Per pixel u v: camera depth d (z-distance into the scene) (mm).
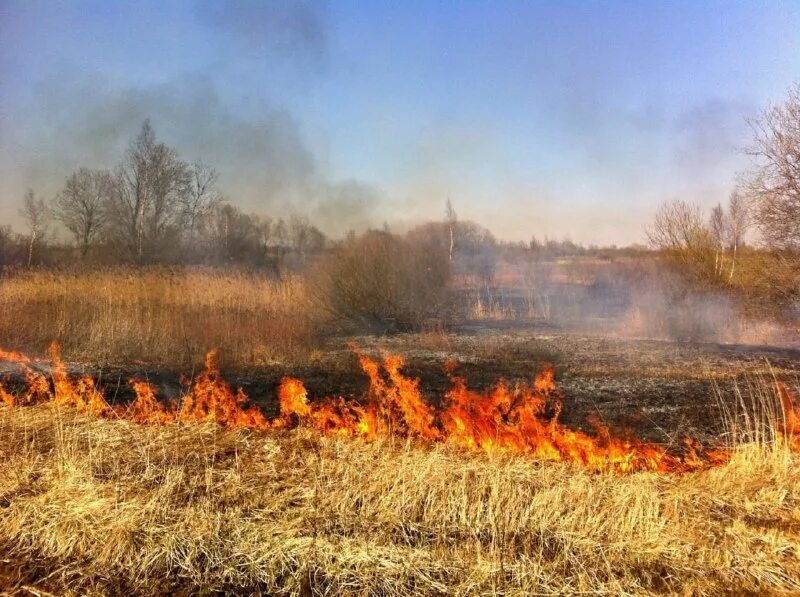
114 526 4332
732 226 19062
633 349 13969
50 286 15930
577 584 3822
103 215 27750
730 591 3814
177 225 26938
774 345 15062
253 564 4000
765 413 7582
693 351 13664
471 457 5809
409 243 19141
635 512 4520
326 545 4125
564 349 13977
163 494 4773
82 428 6559
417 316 18312
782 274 16203
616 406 8344
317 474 5289
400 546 4168
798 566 4051
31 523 4500
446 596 3717
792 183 15883
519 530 4465
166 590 3846
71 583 3910
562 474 5359
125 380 9938
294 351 12492
